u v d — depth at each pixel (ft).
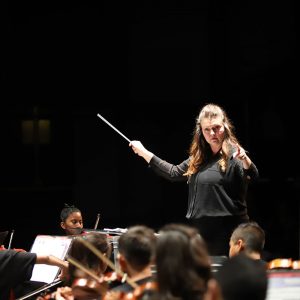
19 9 76.13
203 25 76.74
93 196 79.00
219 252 36.22
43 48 77.25
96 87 78.33
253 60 75.36
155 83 78.07
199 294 20.44
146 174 79.05
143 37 77.41
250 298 19.63
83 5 77.05
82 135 79.46
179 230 21.58
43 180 79.66
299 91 73.36
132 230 25.73
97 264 30.37
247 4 75.10
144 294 22.63
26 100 77.82
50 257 36.32
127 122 79.51
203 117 36.78
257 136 76.28
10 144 79.30
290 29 73.46
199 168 37.29
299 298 24.57
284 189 74.38
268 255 61.67
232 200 36.45
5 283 35.96
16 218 78.79
